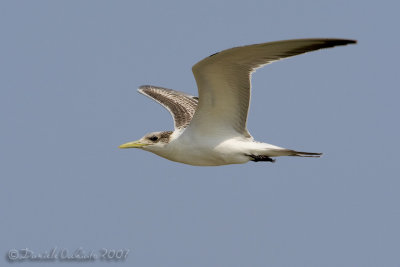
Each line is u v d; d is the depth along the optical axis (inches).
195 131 634.2
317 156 626.8
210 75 580.1
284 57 552.1
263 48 544.4
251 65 567.2
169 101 756.0
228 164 644.1
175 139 651.5
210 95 602.9
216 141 629.9
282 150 625.3
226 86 592.1
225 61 562.9
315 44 531.2
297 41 529.7
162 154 662.5
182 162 659.4
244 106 604.4
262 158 630.5
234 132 628.1
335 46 524.7
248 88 585.9
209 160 643.5
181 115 709.9
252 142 630.5
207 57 556.1
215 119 623.2
